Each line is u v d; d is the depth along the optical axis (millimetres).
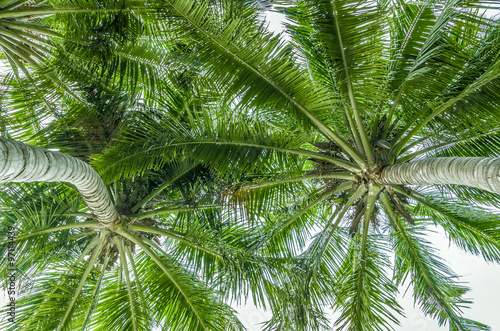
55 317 7566
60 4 7090
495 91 6211
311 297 8078
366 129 7812
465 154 7688
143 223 8578
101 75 7688
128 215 8320
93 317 8445
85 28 7199
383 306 8117
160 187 8664
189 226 8664
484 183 5363
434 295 8750
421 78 6824
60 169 5305
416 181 6566
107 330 8383
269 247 8703
